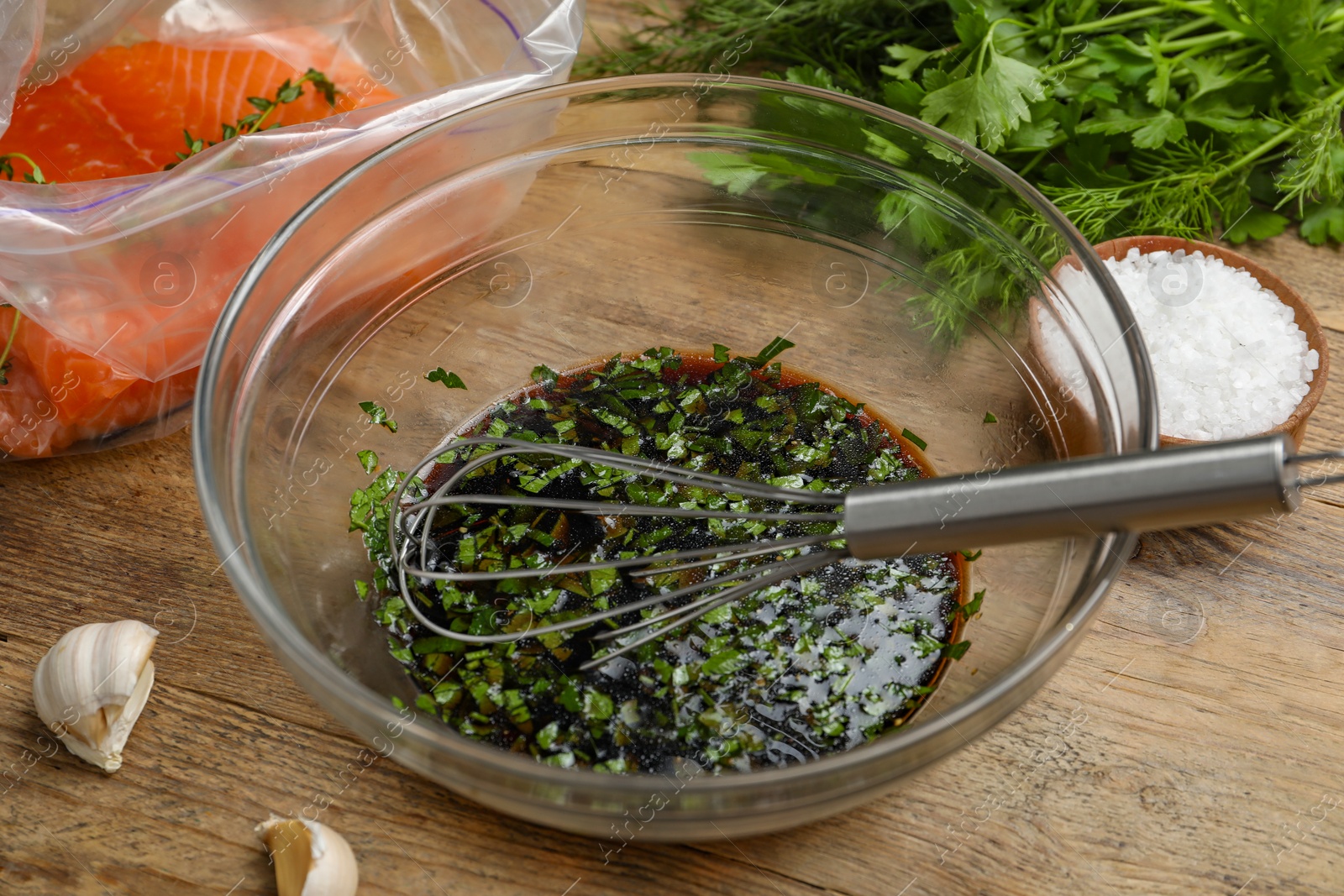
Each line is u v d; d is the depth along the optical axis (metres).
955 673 0.55
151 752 0.58
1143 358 0.54
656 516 0.59
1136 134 0.68
